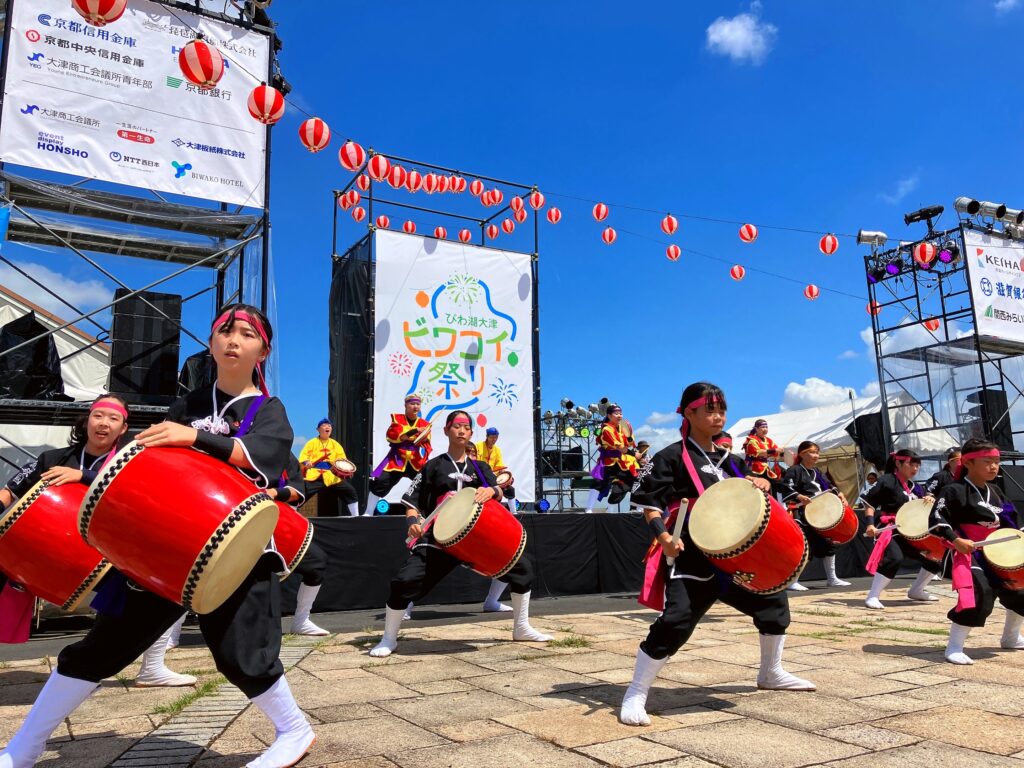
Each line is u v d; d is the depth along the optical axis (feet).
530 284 34.78
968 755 7.92
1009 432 46.75
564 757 7.90
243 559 6.56
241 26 23.57
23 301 36.50
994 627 18.15
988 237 47.83
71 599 8.60
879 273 50.24
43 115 20.51
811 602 23.97
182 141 22.39
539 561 24.90
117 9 16.01
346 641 16.26
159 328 22.66
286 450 7.27
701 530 9.48
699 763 7.68
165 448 6.46
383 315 31.19
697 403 10.33
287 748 7.39
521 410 33.47
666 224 32.91
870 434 52.39
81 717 9.77
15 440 32.58
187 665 13.83
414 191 32.40
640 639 16.28
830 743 8.35
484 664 13.38
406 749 8.18
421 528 14.84
